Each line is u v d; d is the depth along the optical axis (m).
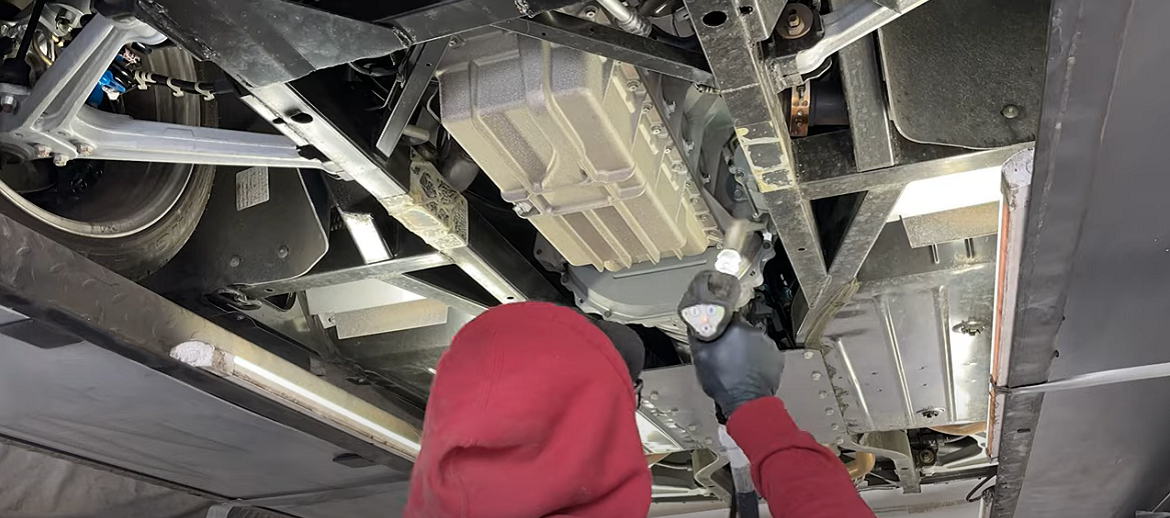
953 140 2.05
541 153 2.05
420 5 1.66
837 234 2.56
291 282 2.79
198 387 2.76
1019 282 1.81
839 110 2.22
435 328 3.45
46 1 2.06
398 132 2.08
